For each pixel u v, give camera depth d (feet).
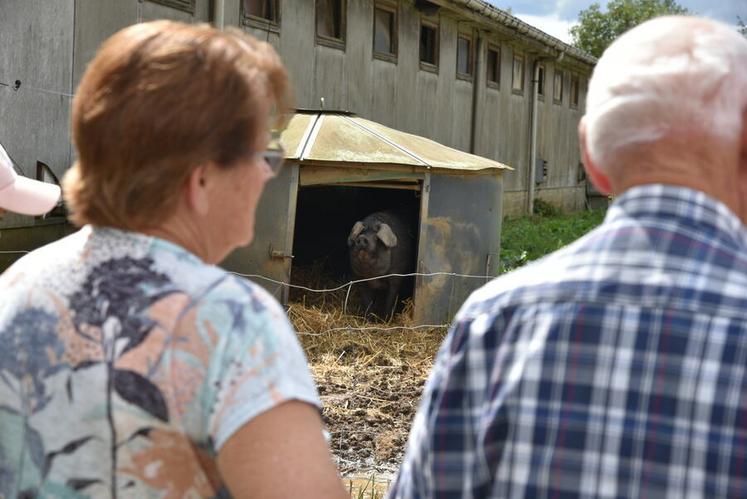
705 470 5.02
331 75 52.03
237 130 5.93
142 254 5.90
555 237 66.44
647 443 5.12
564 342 5.36
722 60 5.58
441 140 67.10
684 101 5.53
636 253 5.44
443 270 32.83
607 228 5.65
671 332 5.19
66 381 5.76
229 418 5.51
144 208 5.89
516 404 5.41
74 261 6.03
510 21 71.15
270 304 5.88
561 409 5.29
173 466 5.67
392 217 34.73
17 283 6.11
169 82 5.77
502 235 63.98
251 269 30.73
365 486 17.10
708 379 5.07
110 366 5.67
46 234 34.09
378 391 24.48
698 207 5.48
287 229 30.55
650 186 5.57
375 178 31.42
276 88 6.31
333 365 27.55
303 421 5.61
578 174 102.94
